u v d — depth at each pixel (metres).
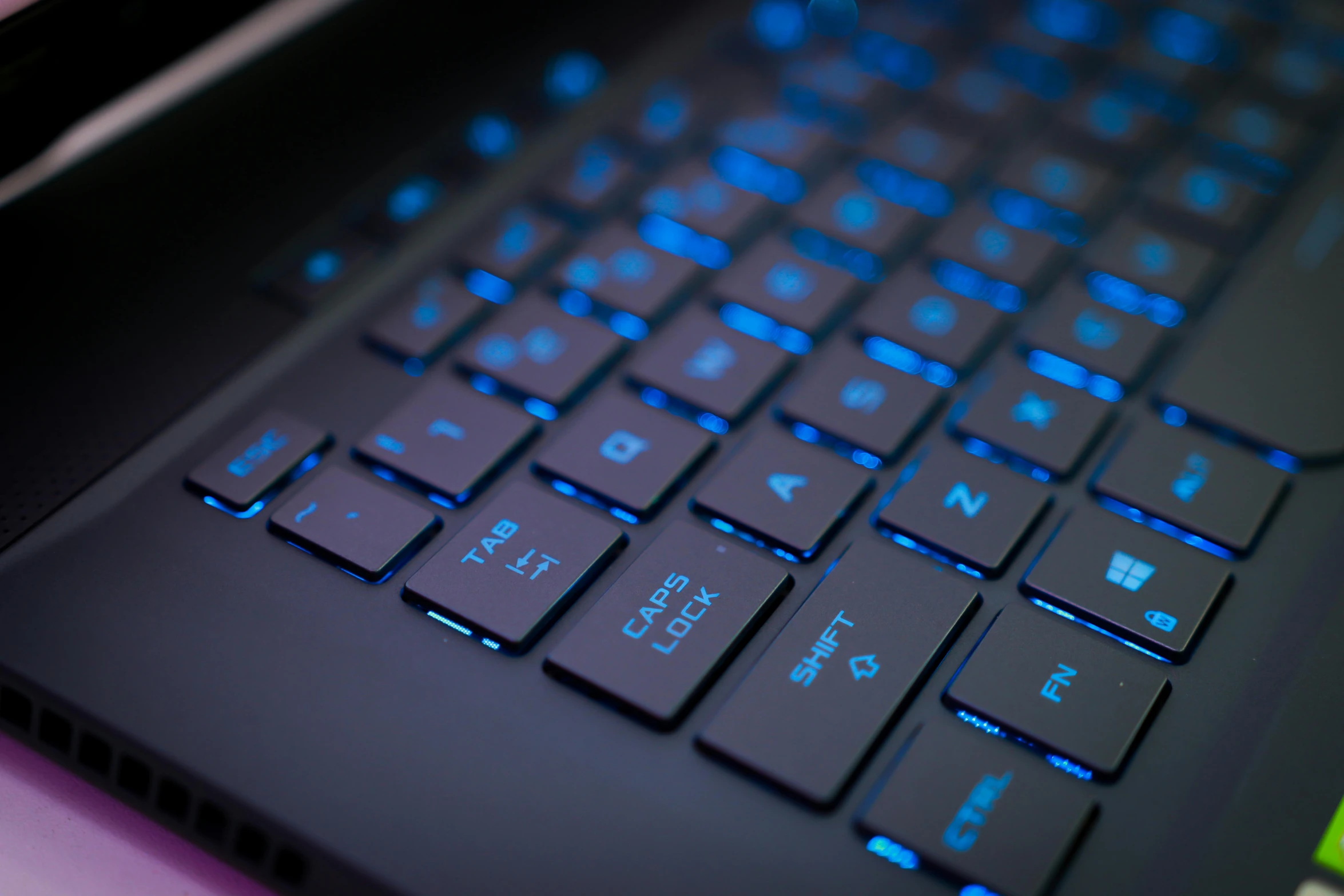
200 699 0.23
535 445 0.26
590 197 0.29
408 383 0.27
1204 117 0.31
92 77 0.26
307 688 0.24
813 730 0.23
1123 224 0.30
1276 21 0.33
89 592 0.24
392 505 0.25
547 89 0.31
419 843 0.23
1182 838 0.23
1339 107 0.32
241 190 0.28
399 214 0.29
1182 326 0.28
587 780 0.23
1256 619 0.25
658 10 0.32
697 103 0.31
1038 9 0.33
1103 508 0.26
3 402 0.26
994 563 0.25
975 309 0.28
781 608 0.25
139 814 0.24
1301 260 0.29
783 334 0.28
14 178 0.26
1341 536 0.26
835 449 0.26
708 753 0.23
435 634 0.24
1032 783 0.23
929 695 0.24
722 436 0.26
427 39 0.30
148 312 0.27
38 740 0.24
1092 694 0.24
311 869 0.23
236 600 0.24
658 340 0.28
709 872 0.23
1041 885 0.23
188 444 0.26
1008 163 0.30
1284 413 0.27
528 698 0.24
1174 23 0.33
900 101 0.31
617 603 0.24
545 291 0.28
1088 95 0.32
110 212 0.27
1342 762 0.23
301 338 0.27
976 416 0.27
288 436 0.26
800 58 0.32
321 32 0.29
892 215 0.29
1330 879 0.23
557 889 0.22
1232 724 0.24
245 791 0.23
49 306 0.26
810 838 0.23
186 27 0.27
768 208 0.29
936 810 0.23
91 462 0.25
